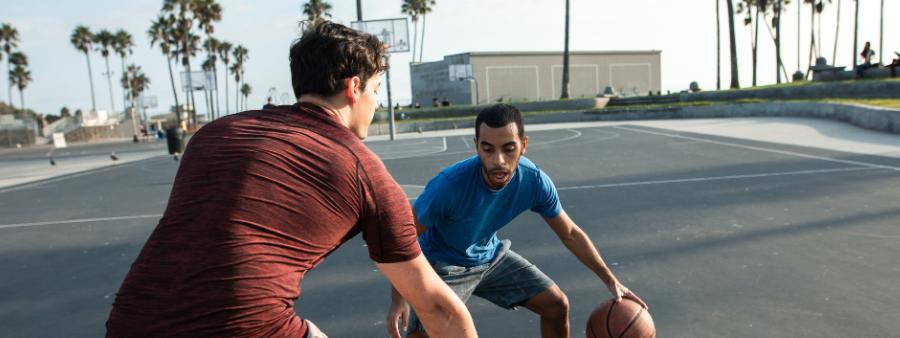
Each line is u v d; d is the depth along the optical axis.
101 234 6.97
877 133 13.71
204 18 56.62
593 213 6.62
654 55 65.38
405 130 32.09
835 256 4.54
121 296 1.35
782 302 3.65
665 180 8.67
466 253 2.59
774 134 15.12
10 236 7.16
